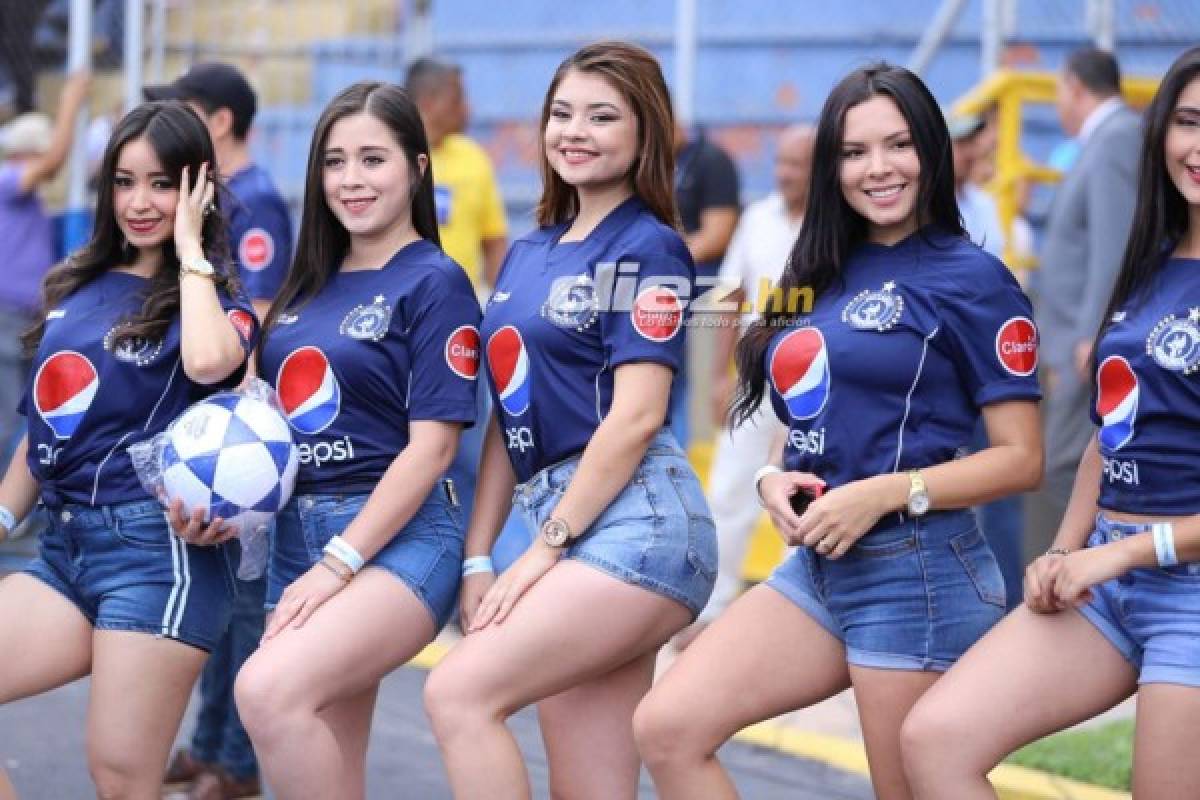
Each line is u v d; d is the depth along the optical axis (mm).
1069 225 10492
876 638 6066
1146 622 5742
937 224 6184
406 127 6645
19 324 13109
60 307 6770
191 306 6504
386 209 6586
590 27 15133
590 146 6379
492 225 11453
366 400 6543
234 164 8797
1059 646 5801
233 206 8617
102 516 6555
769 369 6312
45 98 14930
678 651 11320
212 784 8492
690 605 6414
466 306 6598
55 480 6645
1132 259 5922
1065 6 14312
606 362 6344
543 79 15141
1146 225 5891
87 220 13430
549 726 6734
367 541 6371
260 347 6758
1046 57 14172
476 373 6613
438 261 6613
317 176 6656
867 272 6172
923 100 6090
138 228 6723
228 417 6441
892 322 6031
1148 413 5785
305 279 6723
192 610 6551
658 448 6426
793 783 9180
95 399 6574
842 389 6102
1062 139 14305
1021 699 5754
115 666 6469
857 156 6090
